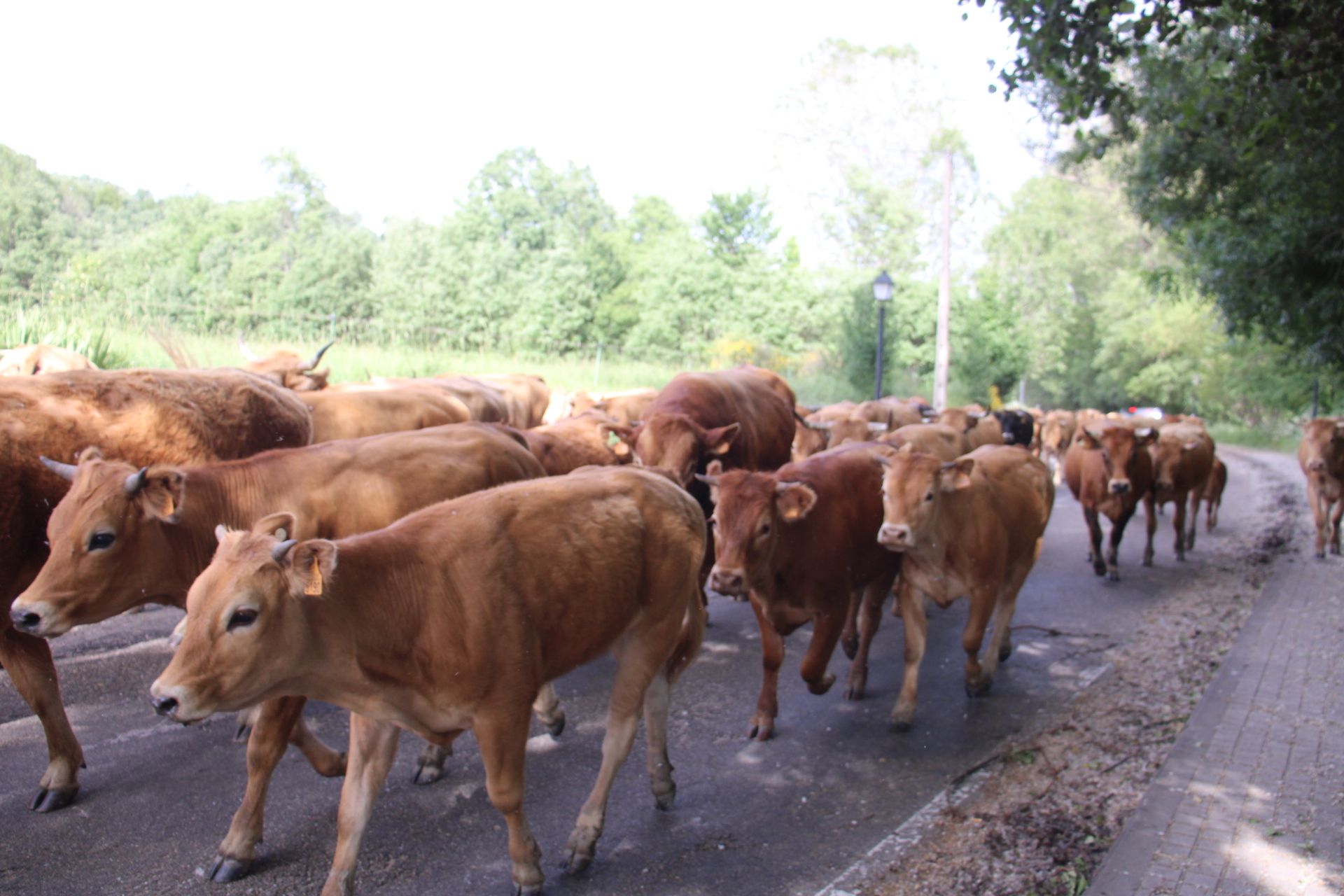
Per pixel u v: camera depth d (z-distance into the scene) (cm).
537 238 4803
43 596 445
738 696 722
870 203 5584
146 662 716
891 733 661
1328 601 1023
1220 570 1230
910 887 457
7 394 538
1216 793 539
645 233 6531
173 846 476
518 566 434
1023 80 817
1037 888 451
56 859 460
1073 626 942
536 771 579
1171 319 4922
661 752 536
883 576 731
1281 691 715
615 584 471
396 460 568
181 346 1814
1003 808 540
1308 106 825
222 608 361
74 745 514
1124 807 534
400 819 516
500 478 612
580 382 2716
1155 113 1227
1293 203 1212
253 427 643
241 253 3603
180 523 489
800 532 652
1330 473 1327
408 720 419
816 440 1343
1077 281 6606
